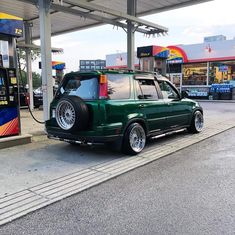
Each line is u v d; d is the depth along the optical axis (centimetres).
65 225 304
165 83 696
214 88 2236
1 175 455
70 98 518
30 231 293
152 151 609
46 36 743
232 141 702
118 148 557
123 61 2783
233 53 2195
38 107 1625
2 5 1180
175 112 699
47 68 753
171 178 441
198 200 358
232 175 450
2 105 639
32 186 411
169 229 291
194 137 751
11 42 662
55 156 567
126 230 291
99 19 1041
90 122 519
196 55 2389
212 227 293
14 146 648
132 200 362
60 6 931
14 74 657
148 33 1213
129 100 566
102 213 329
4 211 336
